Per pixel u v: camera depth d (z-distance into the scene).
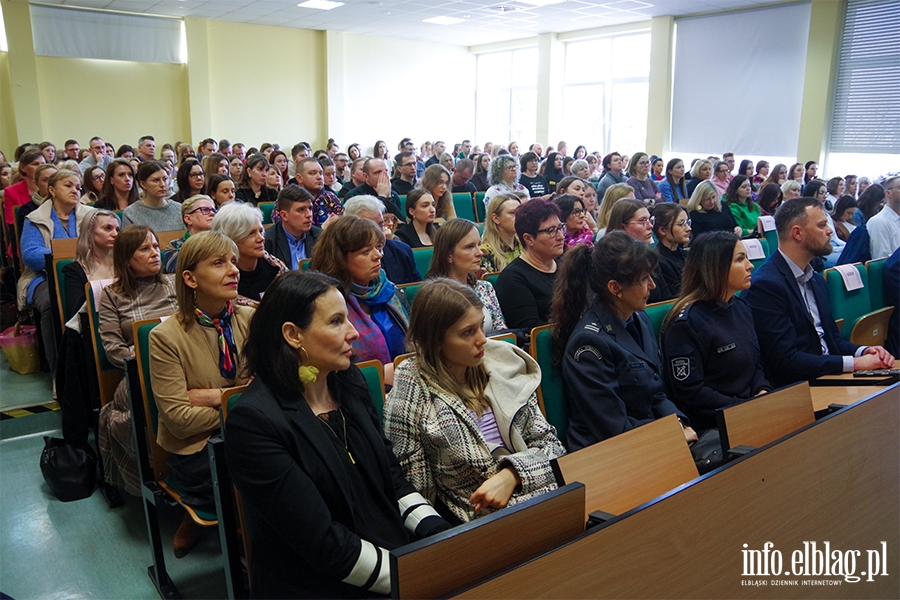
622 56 12.17
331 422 1.47
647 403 2.08
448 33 13.13
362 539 1.40
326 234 2.19
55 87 10.79
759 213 5.86
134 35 11.20
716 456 1.96
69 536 2.34
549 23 11.77
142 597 2.02
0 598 1.45
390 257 3.16
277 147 8.96
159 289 2.47
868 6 8.69
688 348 2.31
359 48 13.43
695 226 5.34
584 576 1.01
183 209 3.30
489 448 1.70
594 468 1.45
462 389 1.70
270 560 1.38
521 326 2.69
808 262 2.81
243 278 2.87
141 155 8.79
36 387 3.64
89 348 2.53
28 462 2.87
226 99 12.25
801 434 1.44
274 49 12.60
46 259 3.03
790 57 9.52
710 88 10.54
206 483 1.87
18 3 10.11
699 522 1.19
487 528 1.05
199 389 1.94
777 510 1.36
